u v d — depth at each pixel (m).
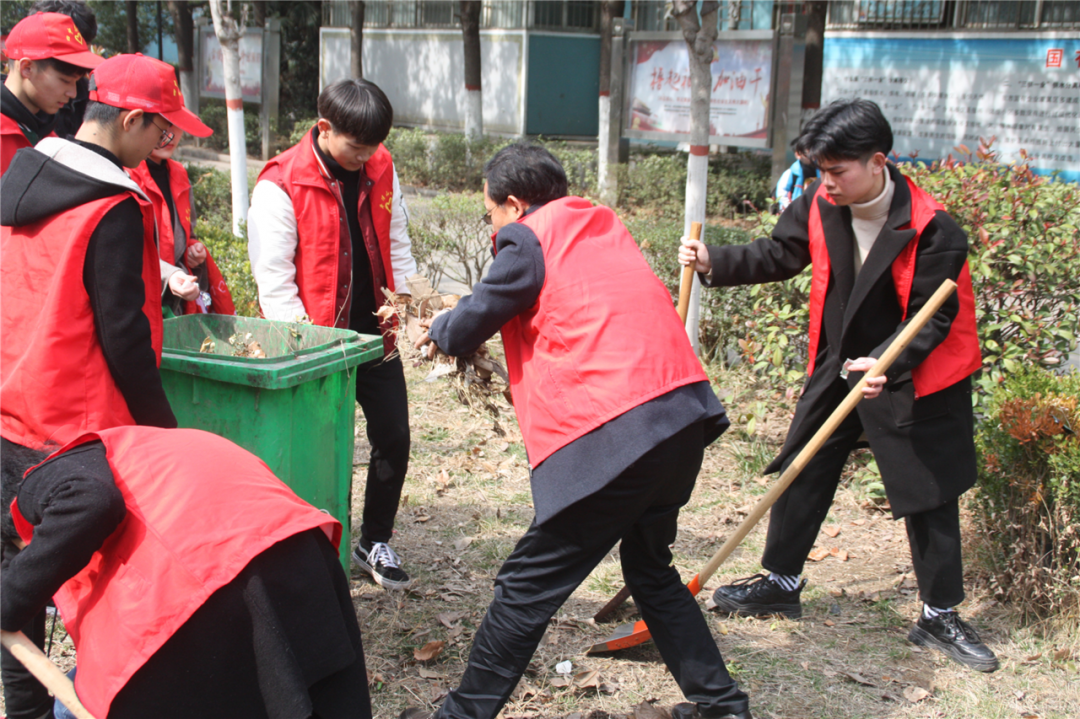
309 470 2.75
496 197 2.49
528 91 18.86
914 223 2.81
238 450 1.87
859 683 2.94
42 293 2.15
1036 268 4.21
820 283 3.04
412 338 2.83
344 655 1.78
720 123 11.21
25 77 3.15
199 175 10.73
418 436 4.98
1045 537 3.27
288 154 3.12
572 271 2.31
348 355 2.78
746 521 2.87
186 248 3.52
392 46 20.88
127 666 1.64
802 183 6.44
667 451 2.26
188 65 20.94
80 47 3.16
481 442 4.92
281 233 3.06
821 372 3.10
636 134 12.30
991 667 3.01
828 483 3.19
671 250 6.07
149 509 1.70
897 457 2.99
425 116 20.50
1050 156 9.70
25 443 2.17
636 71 12.08
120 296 2.15
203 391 2.63
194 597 1.63
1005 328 4.47
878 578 3.66
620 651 3.10
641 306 2.33
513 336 2.46
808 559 3.83
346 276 3.16
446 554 3.72
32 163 2.18
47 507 1.67
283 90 22.94
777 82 10.59
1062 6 9.48
